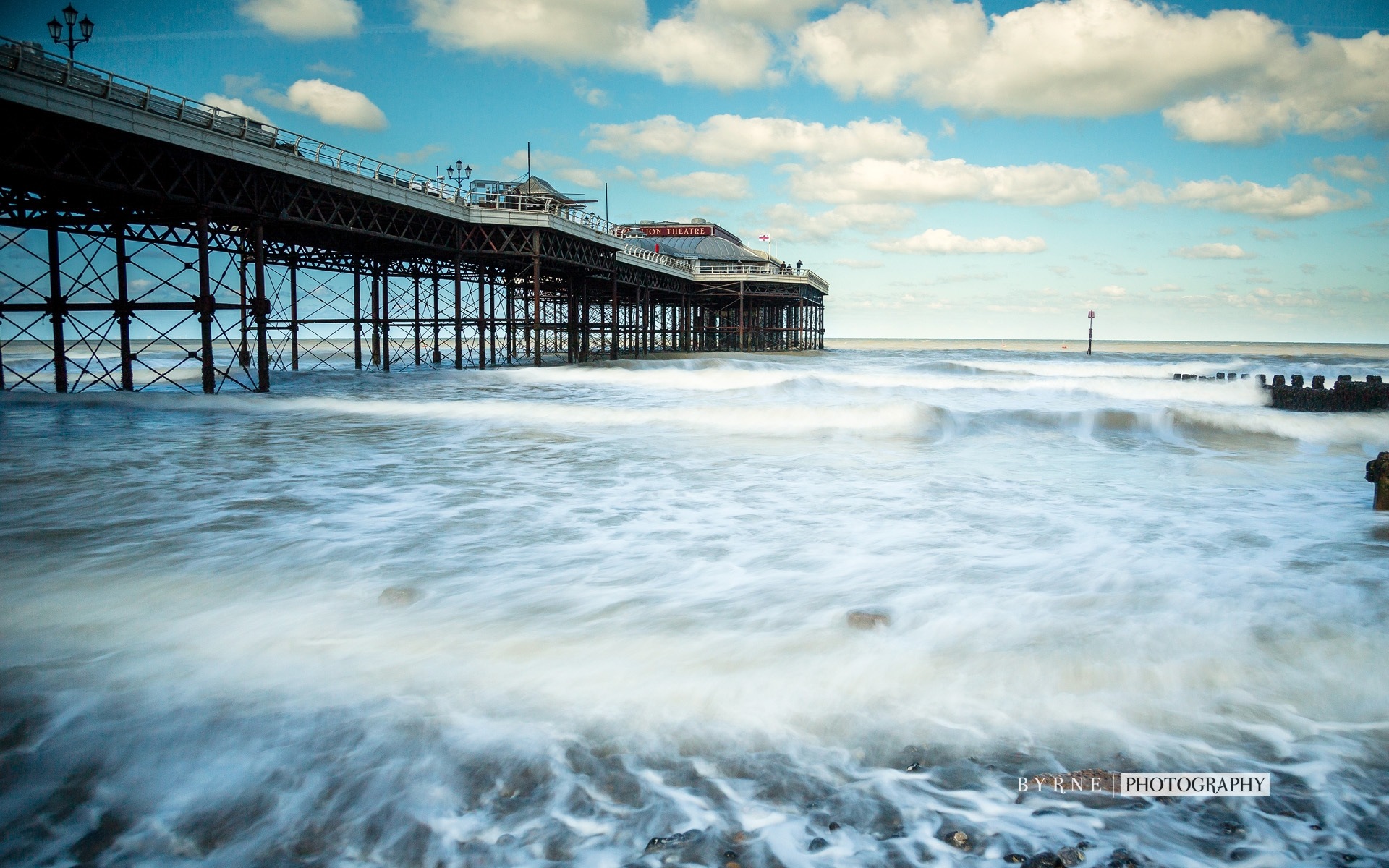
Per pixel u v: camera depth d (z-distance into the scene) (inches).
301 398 1042.7
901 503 439.5
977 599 262.8
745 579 289.6
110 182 895.1
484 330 1962.4
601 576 293.0
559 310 2945.4
